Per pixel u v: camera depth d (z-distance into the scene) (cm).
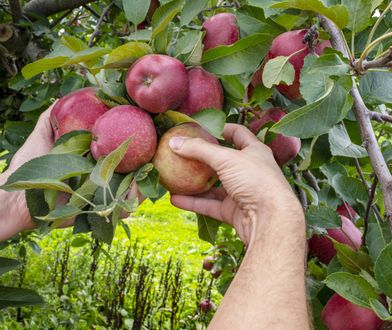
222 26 50
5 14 111
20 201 57
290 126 40
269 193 43
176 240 312
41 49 91
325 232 52
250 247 42
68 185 43
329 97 41
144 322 180
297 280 39
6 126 84
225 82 47
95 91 46
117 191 42
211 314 179
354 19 43
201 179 46
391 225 38
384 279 36
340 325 47
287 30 51
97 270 211
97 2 110
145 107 43
